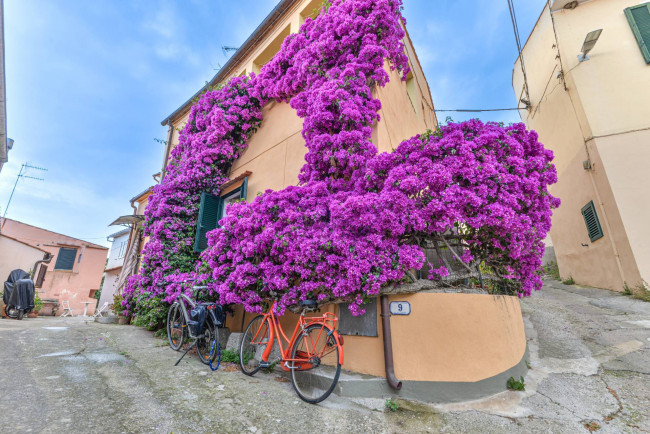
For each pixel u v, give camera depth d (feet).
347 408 9.81
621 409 9.61
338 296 12.15
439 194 11.52
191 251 23.65
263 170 22.48
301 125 20.45
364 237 12.19
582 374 12.05
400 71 21.33
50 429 7.26
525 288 14.67
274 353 13.94
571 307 21.70
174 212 23.71
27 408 8.21
